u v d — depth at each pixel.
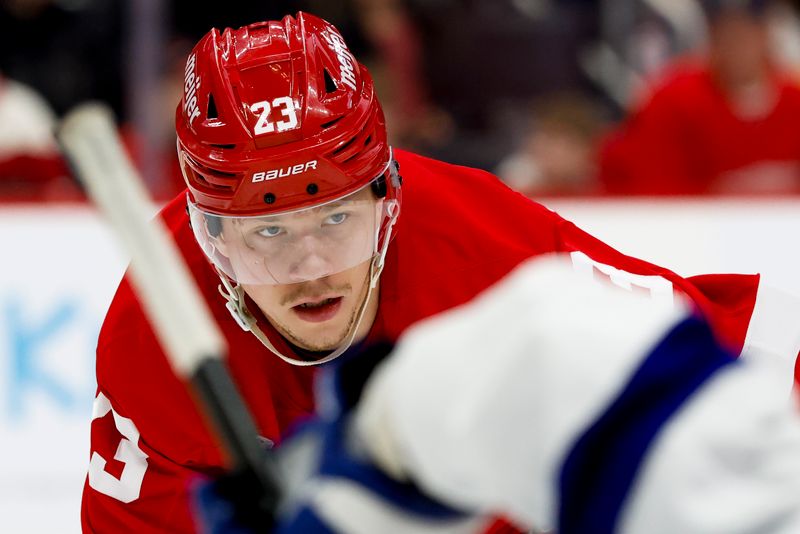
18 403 14.77
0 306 14.88
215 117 7.28
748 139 17.00
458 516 4.07
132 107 16.67
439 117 18.14
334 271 7.20
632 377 3.69
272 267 7.23
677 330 3.77
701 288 8.43
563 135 17.39
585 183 16.98
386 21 18.11
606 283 7.78
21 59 16.98
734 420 3.64
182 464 8.23
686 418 3.64
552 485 3.74
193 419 7.97
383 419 4.00
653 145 17.16
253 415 8.02
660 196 15.38
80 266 14.90
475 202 8.04
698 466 3.58
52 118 16.94
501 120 18.09
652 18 18.66
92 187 4.51
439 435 3.85
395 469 4.02
